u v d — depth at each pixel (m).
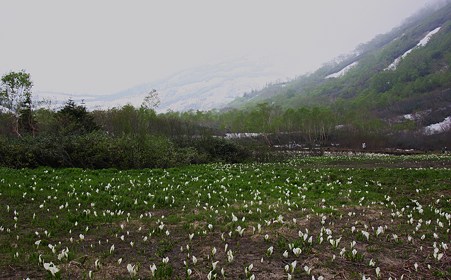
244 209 11.55
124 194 13.44
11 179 15.30
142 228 9.65
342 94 199.62
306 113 82.88
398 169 23.58
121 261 7.32
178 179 17.55
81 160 22.30
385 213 11.52
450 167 28.09
